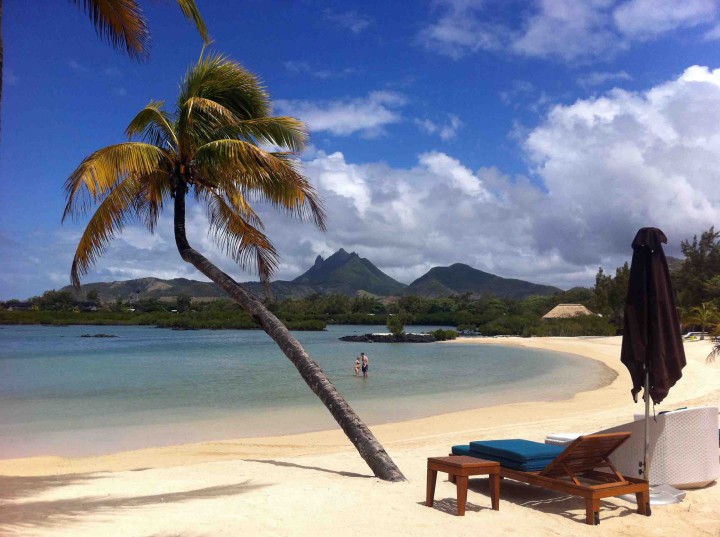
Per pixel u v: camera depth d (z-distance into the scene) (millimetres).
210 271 8773
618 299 71125
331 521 5160
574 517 5453
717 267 60625
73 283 8625
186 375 28344
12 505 5824
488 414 15625
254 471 8109
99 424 14961
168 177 9266
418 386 23656
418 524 5078
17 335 79188
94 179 7719
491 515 5395
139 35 7145
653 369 5555
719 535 5047
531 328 76000
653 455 6137
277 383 24844
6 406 18250
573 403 17797
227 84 9289
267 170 8453
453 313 129125
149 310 122062
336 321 125000
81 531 4762
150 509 5645
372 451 7402
